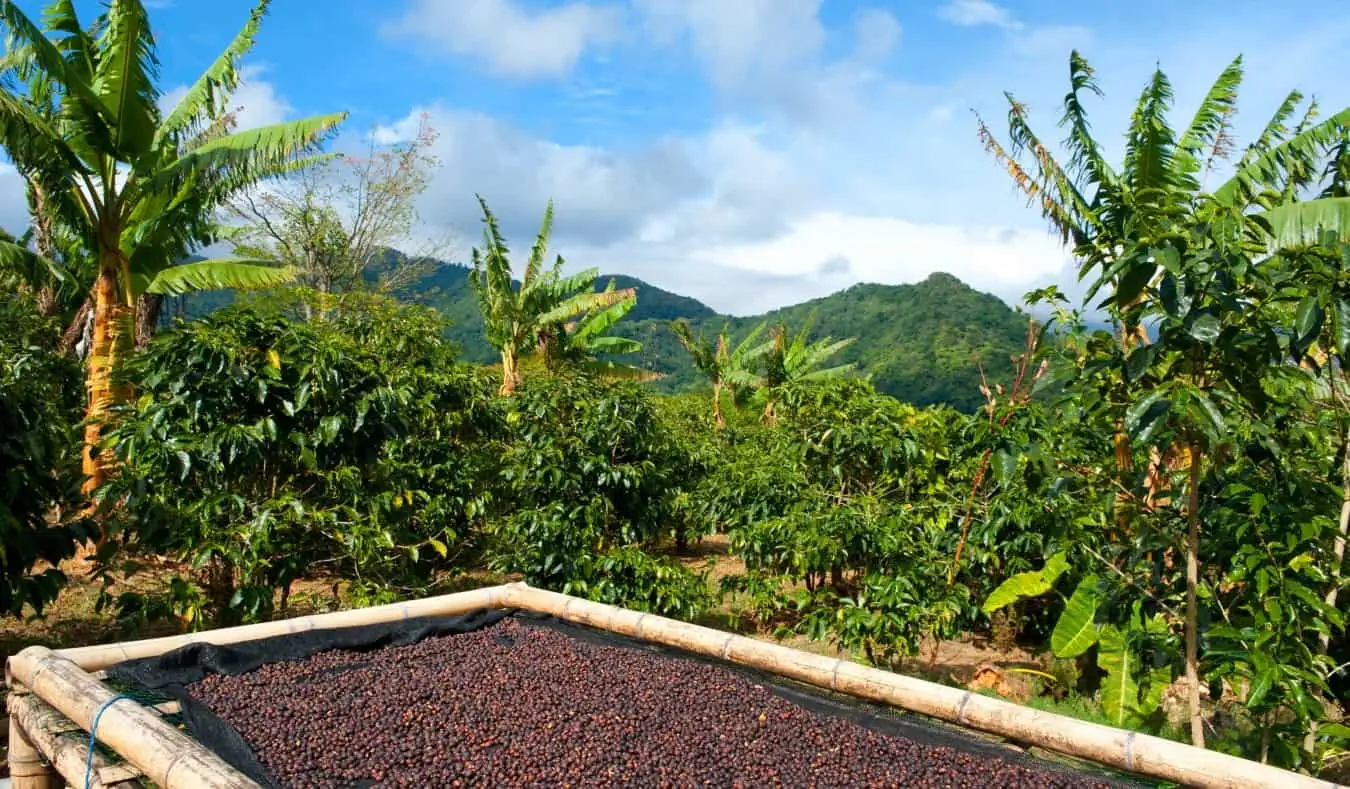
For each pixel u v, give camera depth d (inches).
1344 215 213.9
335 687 132.4
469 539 247.9
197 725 115.6
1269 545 125.0
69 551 176.6
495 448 269.1
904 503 221.3
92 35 377.7
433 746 113.3
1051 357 135.2
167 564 265.6
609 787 104.1
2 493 167.0
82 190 316.8
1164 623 148.3
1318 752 134.3
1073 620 160.1
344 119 331.9
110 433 174.6
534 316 675.4
